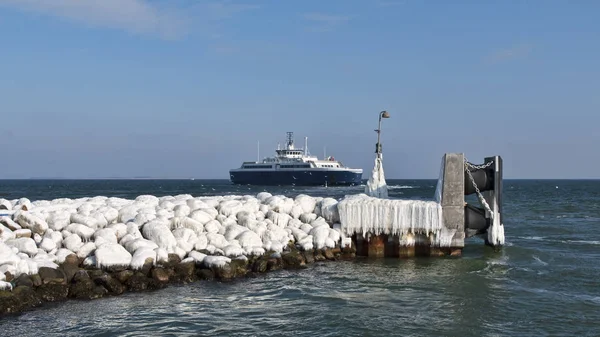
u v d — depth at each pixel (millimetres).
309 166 136000
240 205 24984
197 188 141375
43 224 20672
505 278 21000
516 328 15156
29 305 16000
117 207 24922
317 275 20969
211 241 21688
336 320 15648
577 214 53656
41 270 17219
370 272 21672
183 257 20344
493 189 25766
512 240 32625
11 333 14227
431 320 15766
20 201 25328
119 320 15344
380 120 28016
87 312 15914
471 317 16062
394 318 15891
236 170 148625
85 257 19250
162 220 21891
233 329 14852
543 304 17469
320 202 26219
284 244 22969
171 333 14469
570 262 24469
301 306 16953
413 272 21766
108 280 17672
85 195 96875
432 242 24422
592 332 14844
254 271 20938
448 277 21047
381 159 28266
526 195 102125
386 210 24234
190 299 17438
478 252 26234
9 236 19484
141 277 18312
